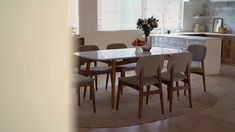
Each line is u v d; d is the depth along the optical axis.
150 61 3.86
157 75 4.04
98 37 7.53
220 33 8.91
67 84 0.74
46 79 0.70
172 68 4.10
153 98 4.86
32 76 0.68
